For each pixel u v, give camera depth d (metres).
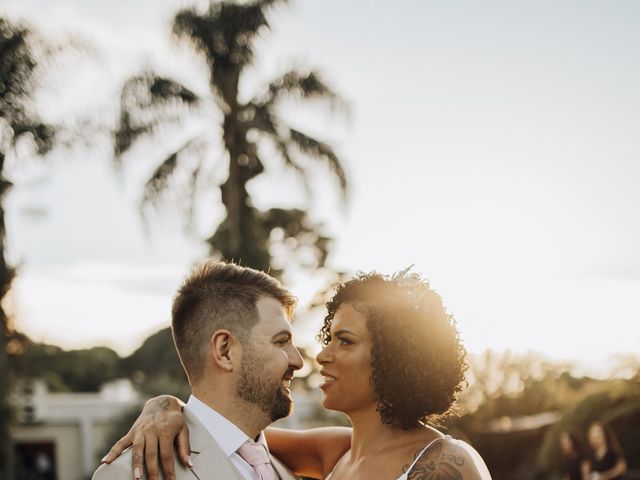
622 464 10.12
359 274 2.71
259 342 2.56
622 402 11.88
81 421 20.11
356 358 2.59
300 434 3.01
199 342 2.58
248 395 2.54
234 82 14.59
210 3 14.47
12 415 13.91
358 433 2.67
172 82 14.29
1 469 13.70
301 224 15.45
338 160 14.72
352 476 2.62
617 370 12.20
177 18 14.20
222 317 2.56
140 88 14.09
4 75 12.61
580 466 10.98
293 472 3.02
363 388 2.60
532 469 14.84
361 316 2.61
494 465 15.77
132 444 2.42
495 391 16.70
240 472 2.48
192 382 2.61
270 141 14.77
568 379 16.73
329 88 14.75
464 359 2.64
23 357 14.37
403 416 2.56
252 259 14.43
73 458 20.02
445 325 2.60
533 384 16.72
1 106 12.65
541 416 15.99
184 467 2.42
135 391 20.22
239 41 14.34
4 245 13.07
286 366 2.59
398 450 2.56
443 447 2.49
